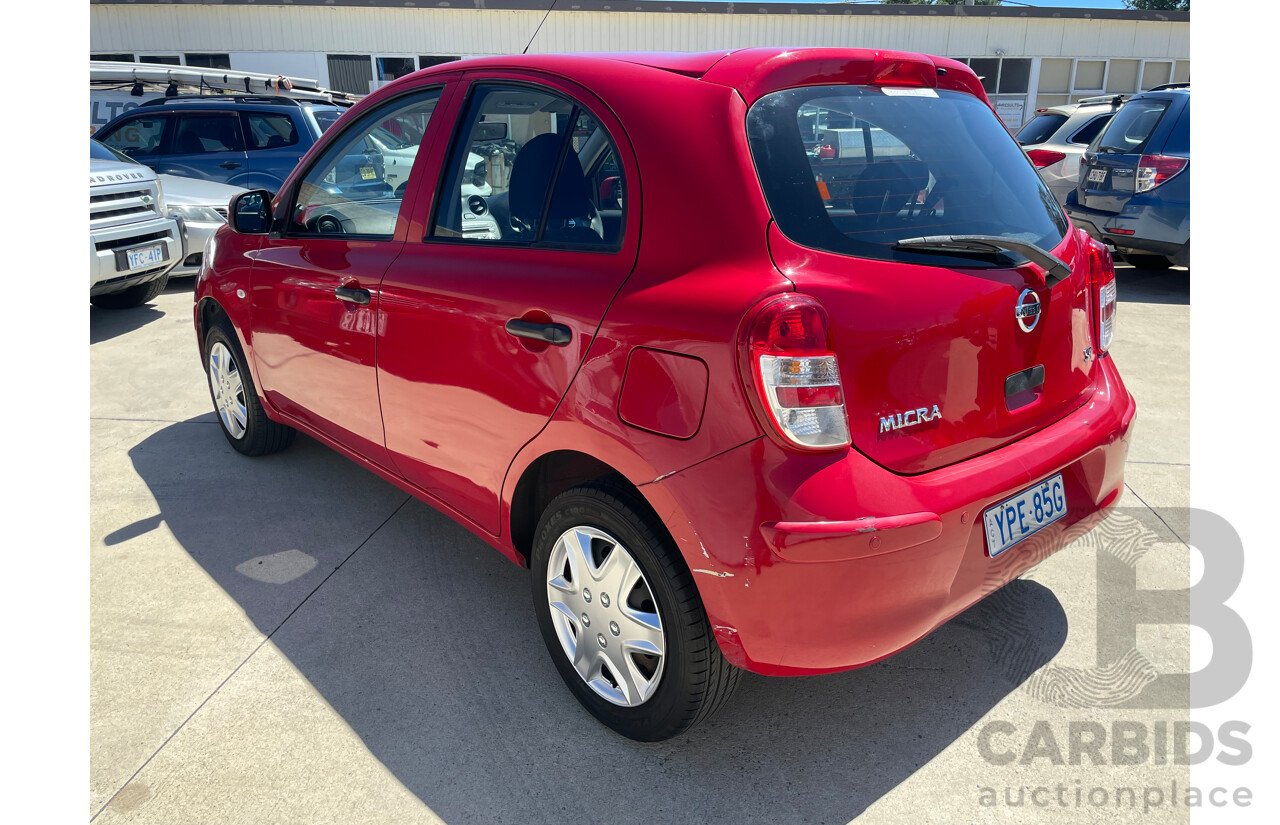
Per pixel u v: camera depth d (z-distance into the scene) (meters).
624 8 18.97
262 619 2.71
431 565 3.04
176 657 2.52
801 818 1.95
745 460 1.70
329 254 2.90
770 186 1.83
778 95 1.95
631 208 1.98
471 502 2.50
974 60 20.69
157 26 18.81
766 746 2.17
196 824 1.94
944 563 1.84
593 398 1.95
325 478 3.74
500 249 2.28
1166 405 4.56
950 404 1.89
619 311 1.90
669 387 1.80
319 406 3.12
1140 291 7.43
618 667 2.11
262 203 3.25
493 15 18.81
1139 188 7.08
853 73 2.08
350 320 2.77
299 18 18.70
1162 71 21.31
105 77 9.38
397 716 2.28
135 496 3.57
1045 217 2.27
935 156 2.11
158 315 6.75
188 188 8.11
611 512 1.97
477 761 2.12
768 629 1.76
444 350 2.38
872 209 1.92
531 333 2.08
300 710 2.30
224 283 3.52
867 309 1.76
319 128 9.01
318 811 1.98
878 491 1.74
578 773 2.08
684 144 1.91
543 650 2.56
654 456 1.83
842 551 1.69
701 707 2.00
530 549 2.43
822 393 1.68
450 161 2.50
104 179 5.98
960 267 1.93
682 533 1.80
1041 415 2.12
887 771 2.09
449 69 2.61
